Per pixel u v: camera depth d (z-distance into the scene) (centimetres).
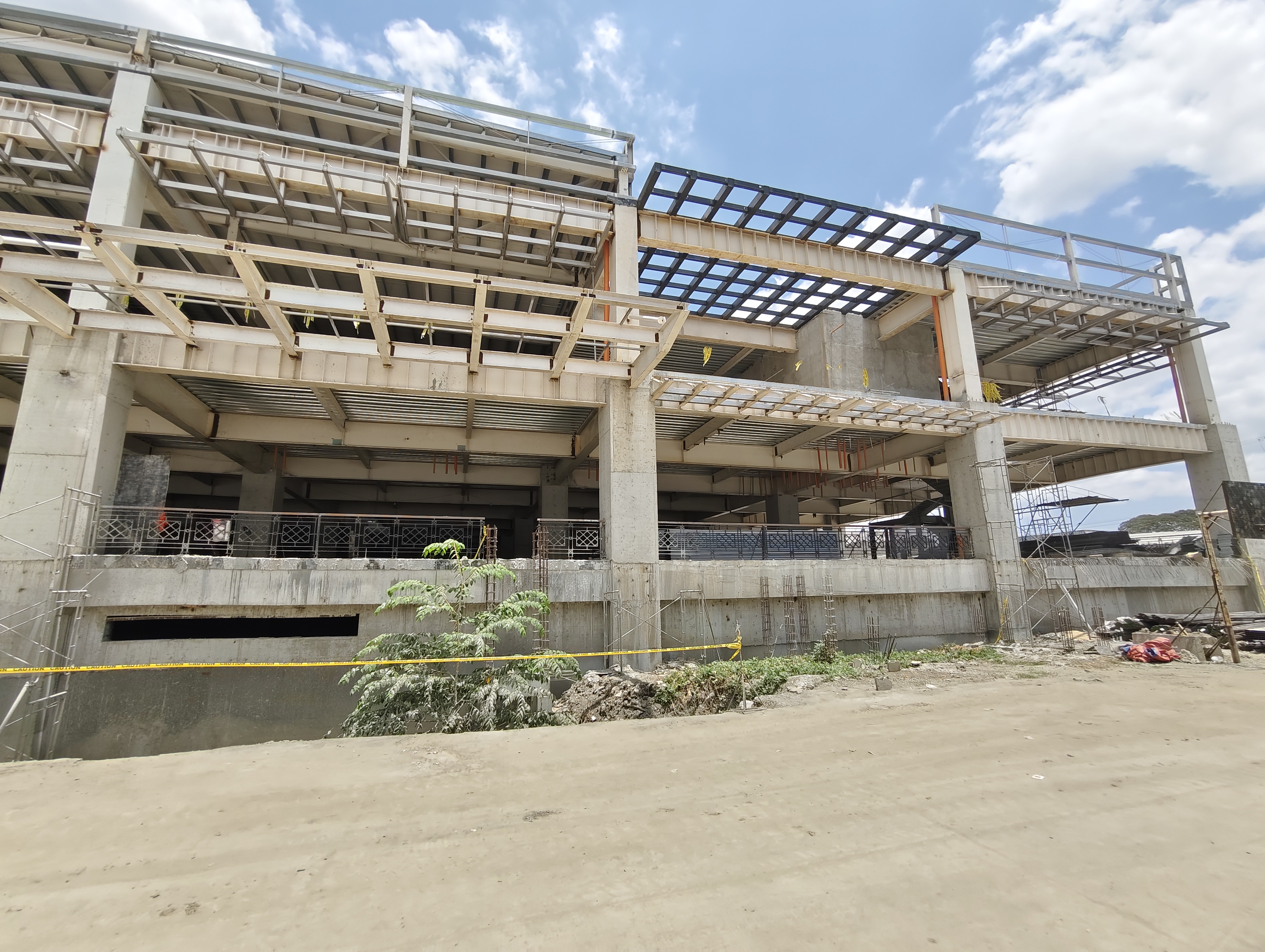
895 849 362
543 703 1049
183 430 1789
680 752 569
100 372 1343
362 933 275
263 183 1563
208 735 1220
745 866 341
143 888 315
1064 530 2305
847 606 1825
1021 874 331
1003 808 430
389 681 927
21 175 1495
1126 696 862
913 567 1894
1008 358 2927
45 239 1684
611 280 1795
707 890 314
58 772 499
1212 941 267
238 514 1605
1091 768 521
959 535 2086
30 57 1431
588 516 3303
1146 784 480
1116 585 2175
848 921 284
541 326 1303
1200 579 2300
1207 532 1451
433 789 468
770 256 1997
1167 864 344
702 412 1817
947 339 2195
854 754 563
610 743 600
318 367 1504
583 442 2134
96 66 1451
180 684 1229
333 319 1275
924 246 2112
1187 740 616
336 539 1866
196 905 298
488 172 1667
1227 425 2584
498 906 299
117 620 1290
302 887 318
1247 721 702
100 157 1400
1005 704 796
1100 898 305
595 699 1155
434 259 1884
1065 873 332
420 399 1794
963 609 1969
